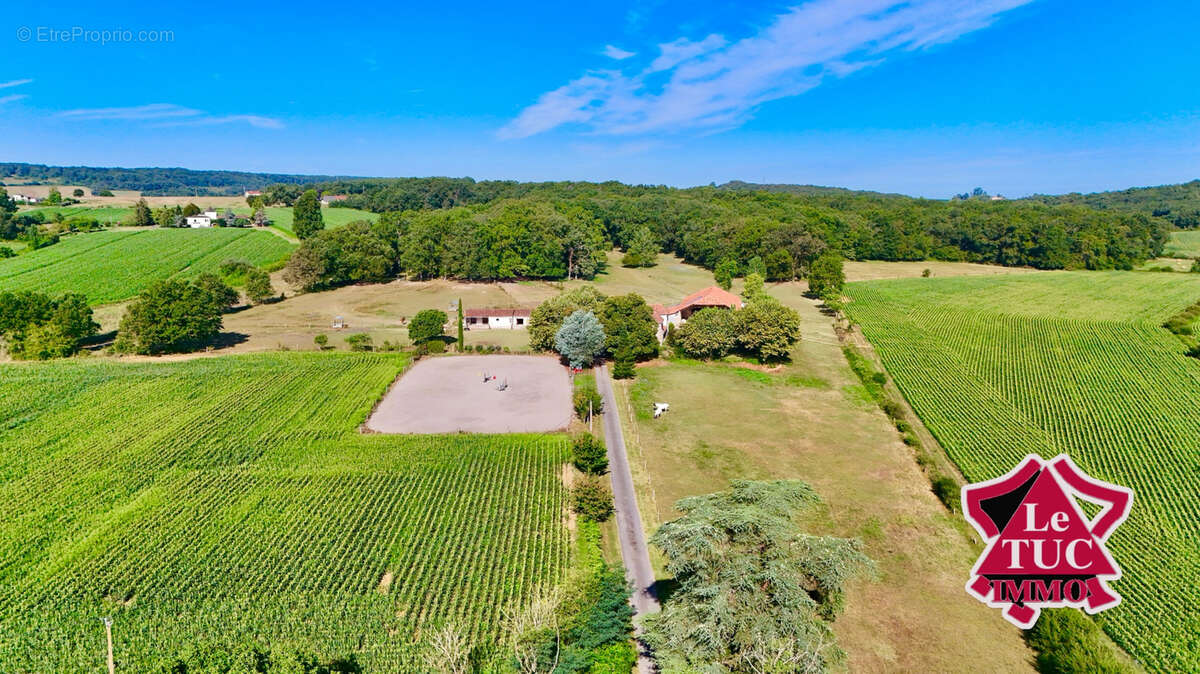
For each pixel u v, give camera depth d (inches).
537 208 6712.6
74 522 1726.1
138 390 2642.7
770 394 2832.2
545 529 1745.8
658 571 1573.6
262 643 1296.8
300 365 3021.7
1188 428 2314.2
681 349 3395.7
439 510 1825.8
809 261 5920.3
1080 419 2440.9
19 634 1317.7
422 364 3213.6
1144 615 1370.6
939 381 2913.4
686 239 6801.2
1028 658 1294.3
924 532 1748.3
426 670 1226.0
